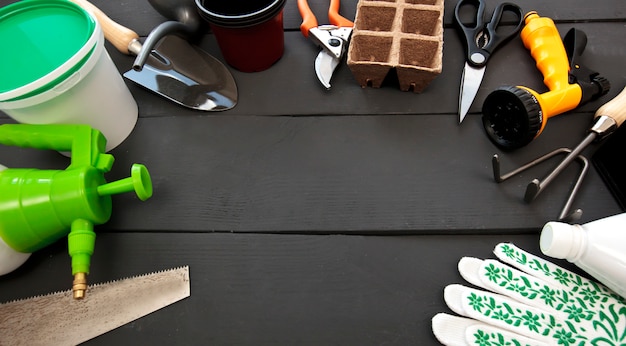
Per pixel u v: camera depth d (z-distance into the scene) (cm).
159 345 58
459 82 74
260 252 63
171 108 74
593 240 53
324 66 74
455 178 67
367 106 73
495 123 67
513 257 59
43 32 59
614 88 72
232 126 72
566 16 79
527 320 54
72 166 59
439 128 71
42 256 63
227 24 63
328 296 60
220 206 66
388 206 65
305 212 65
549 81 70
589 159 67
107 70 62
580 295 56
